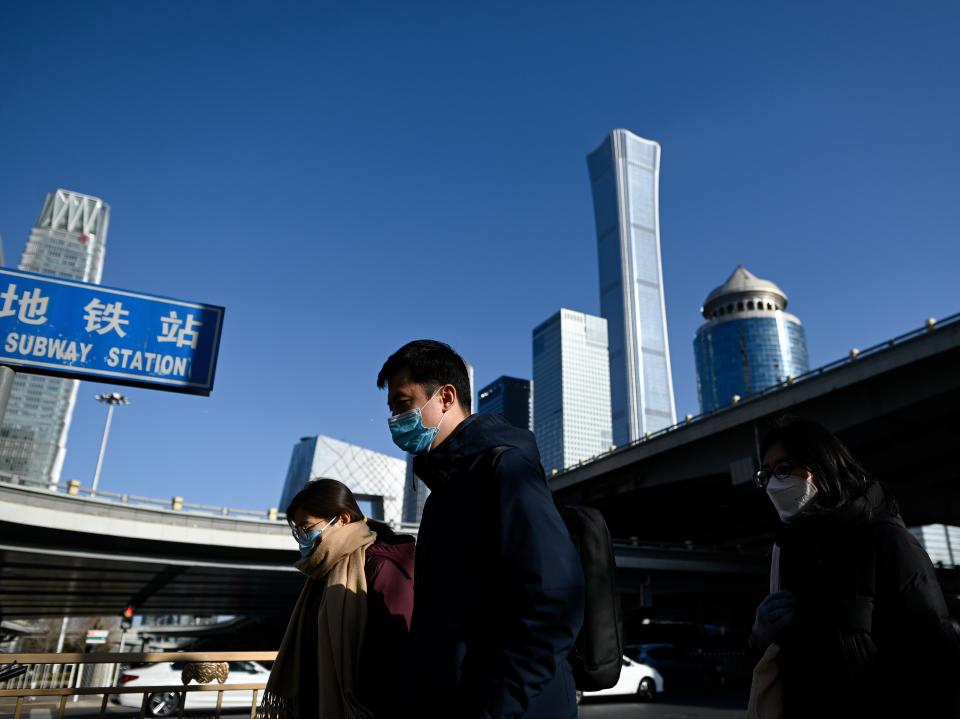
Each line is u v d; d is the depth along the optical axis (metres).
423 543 1.95
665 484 39.62
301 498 2.93
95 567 29.36
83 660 3.70
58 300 6.51
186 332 6.94
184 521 28.00
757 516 49.66
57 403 167.62
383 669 2.53
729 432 35.81
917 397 26.58
